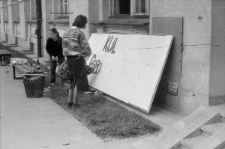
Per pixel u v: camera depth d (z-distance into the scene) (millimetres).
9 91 8656
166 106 6469
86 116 6266
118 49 7621
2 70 12227
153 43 6480
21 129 5746
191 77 5750
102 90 7480
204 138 4922
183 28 5891
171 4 6164
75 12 10562
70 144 5086
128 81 6785
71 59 6633
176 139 4957
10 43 21844
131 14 8578
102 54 8180
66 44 6621
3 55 13359
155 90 6012
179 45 5973
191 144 4750
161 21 6422
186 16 5809
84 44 6668
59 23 12578
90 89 7098
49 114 6594
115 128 5500
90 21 9633
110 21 9016
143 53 6695
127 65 7047
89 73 7559
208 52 5355
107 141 5184
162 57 6137
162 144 4961
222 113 5141
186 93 5895
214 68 5383
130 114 6148
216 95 5453
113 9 9461
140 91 6332
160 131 5473
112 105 6871
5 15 25109
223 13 5352
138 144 5059
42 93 8109
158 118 5965
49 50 8828
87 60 8656
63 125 5926
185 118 5340
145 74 6395
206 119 5125
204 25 5406
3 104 7355
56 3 13859
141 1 8258
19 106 7188
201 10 5449
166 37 6191
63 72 7266
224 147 4465
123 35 7668
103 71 7797
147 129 5520
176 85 6117
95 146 5008
